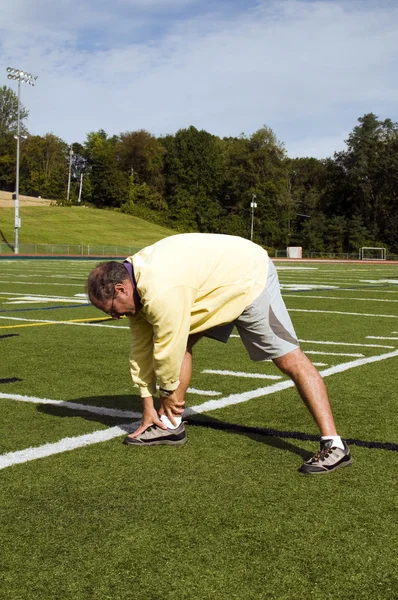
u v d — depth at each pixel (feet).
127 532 7.96
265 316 10.37
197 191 304.71
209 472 10.12
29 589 6.65
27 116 372.38
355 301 42.34
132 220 260.01
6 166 354.74
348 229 258.98
